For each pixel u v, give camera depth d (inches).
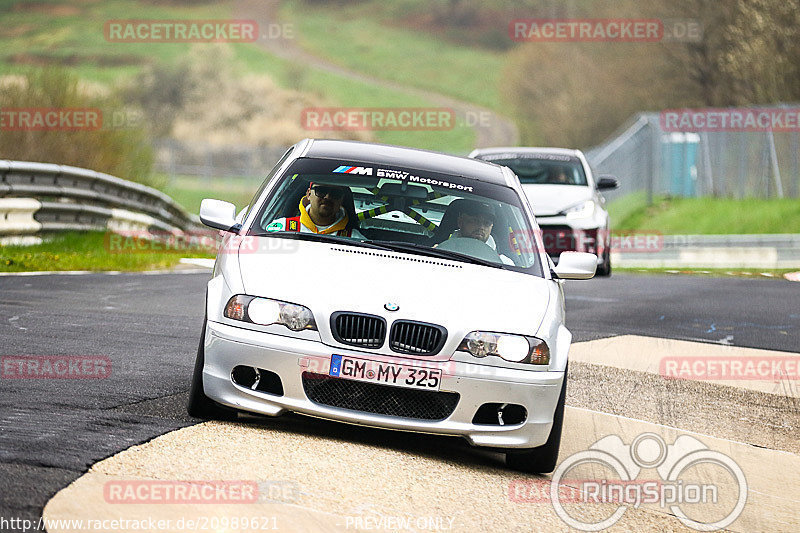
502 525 629.3
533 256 864.9
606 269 2180.1
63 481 586.2
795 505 757.3
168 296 1501.0
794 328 1584.6
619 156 4429.1
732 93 5669.3
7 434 671.1
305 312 732.0
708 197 4690.0
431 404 735.7
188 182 7440.9
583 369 1170.6
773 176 4552.2
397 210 868.6
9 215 1891.0
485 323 746.8
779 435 959.0
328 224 848.3
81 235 2128.4
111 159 2615.7
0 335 1042.1
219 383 742.5
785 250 2957.7
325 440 746.2
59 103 2532.0
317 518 580.1
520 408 746.8
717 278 2438.5
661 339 1408.7
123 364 947.3
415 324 731.4
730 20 5620.1
